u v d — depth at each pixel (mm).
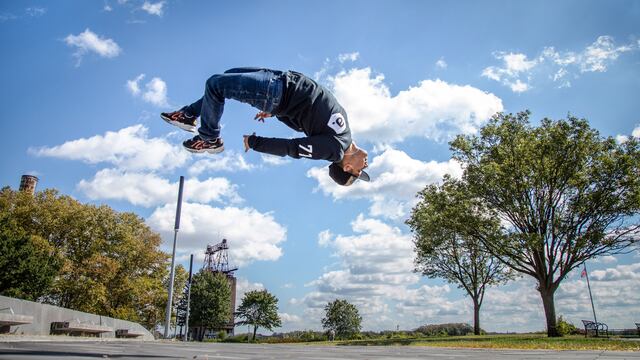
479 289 37562
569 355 7359
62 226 39000
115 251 40562
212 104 4219
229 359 4496
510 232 25703
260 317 61125
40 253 33094
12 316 11719
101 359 3764
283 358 5039
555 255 25797
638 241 24469
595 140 25672
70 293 37719
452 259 37875
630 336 23703
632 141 24953
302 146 4059
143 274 43312
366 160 4633
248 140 4027
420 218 32188
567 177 25453
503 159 26734
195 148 4770
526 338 22188
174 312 45281
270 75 4172
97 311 38750
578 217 25531
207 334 63656
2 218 32531
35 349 4895
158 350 6387
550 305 25250
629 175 23844
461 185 28359
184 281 46125
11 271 30359
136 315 41062
